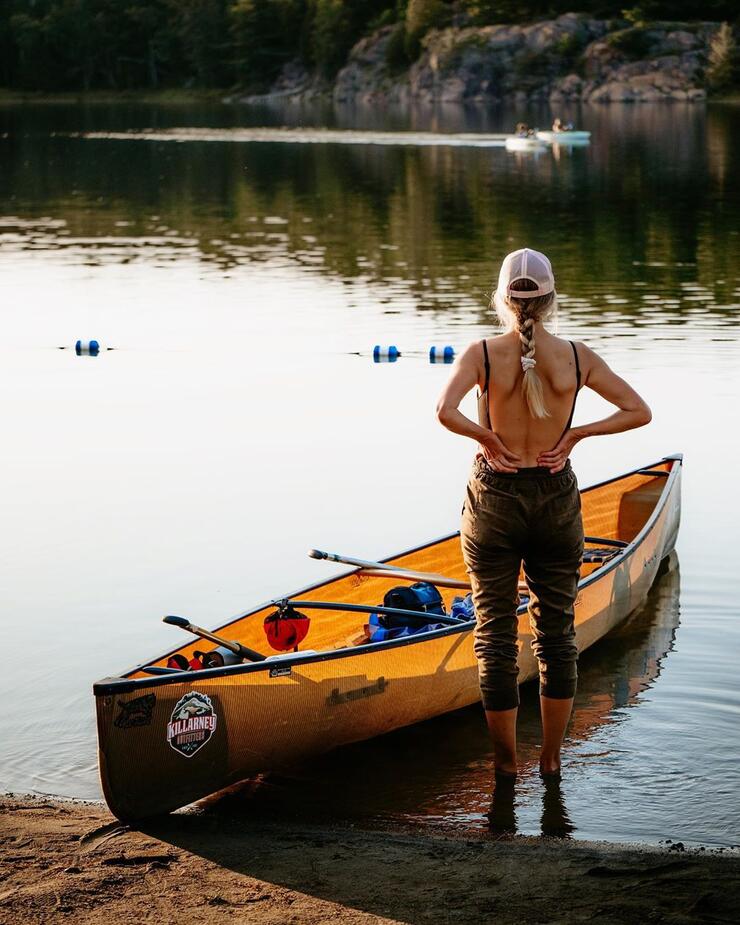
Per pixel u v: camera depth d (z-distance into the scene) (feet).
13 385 40.93
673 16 254.47
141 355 44.93
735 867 14.65
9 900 13.62
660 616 23.49
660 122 187.93
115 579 24.64
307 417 36.40
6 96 369.30
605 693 20.42
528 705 20.40
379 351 43.14
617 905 13.51
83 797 17.03
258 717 17.22
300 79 322.96
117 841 15.47
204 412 37.22
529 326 16.26
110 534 27.09
